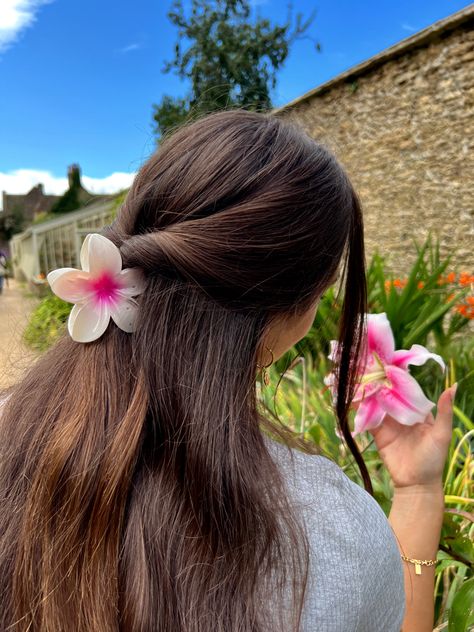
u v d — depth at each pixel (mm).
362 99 6133
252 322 517
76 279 520
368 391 865
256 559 462
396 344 2514
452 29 4926
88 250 516
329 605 451
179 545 470
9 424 583
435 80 5199
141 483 491
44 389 575
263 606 451
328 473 525
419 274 3203
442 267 2947
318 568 460
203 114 766
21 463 555
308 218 510
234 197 512
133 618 450
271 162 520
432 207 5406
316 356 2582
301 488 502
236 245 491
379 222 6102
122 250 542
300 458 537
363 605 465
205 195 514
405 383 843
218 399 495
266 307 517
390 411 841
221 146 530
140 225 565
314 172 528
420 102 5395
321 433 1488
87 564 471
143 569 462
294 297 524
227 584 458
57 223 10000
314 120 6898
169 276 523
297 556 457
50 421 544
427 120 5348
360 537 476
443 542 1045
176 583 459
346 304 757
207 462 479
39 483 509
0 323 3957
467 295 2826
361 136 6207
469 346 2561
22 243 17016
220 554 465
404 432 861
